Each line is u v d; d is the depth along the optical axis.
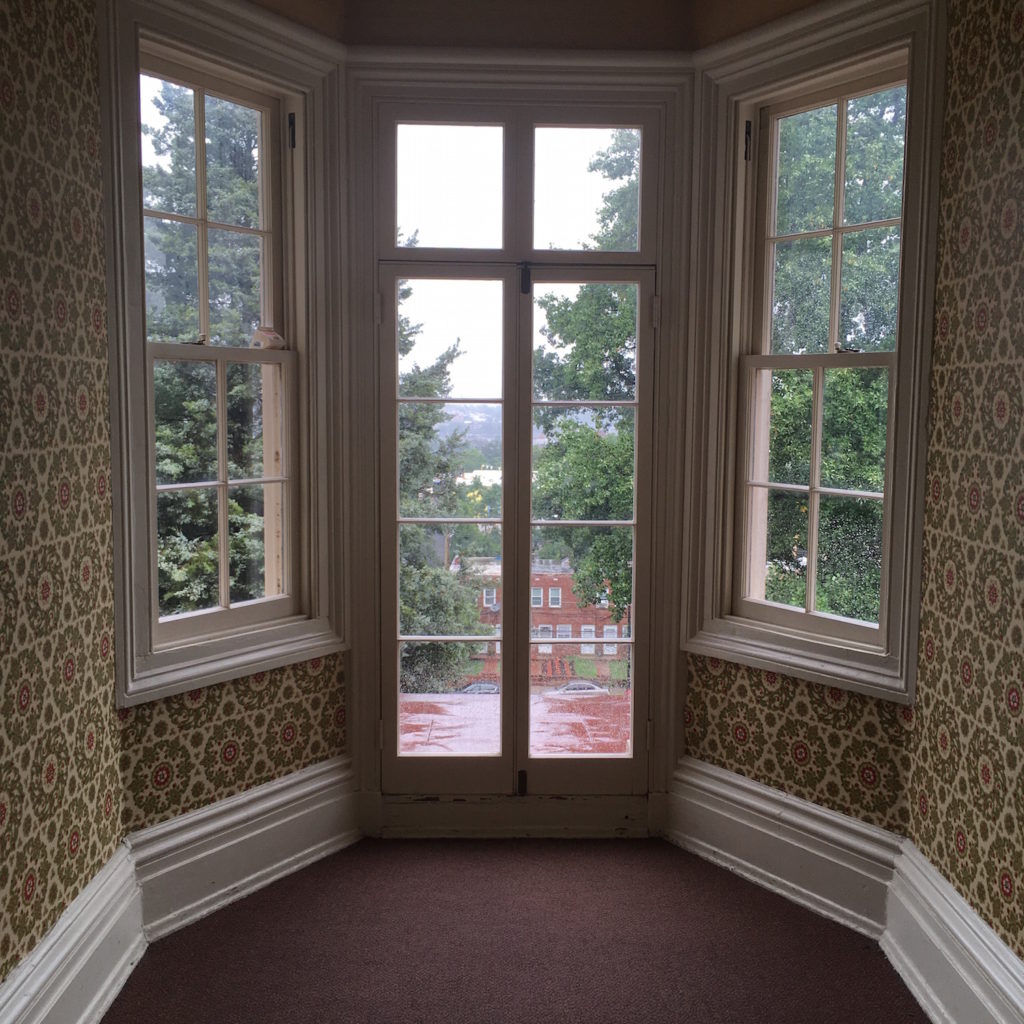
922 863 2.88
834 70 3.12
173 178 3.09
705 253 3.52
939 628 2.80
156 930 3.05
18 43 2.28
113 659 2.86
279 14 3.23
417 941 3.05
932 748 2.84
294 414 3.54
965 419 2.65
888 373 3.07
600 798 3.79
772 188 3.46
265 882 3.40
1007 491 2.43
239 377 3.33
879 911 3.07
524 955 2.98
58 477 2.49
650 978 2.86
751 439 3.55
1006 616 2.44
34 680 2.37
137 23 2.84
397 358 3.66
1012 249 2.42
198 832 3.17
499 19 3.52
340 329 3.55
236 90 3.27
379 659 3.75
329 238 3.50
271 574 3.54
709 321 3.54
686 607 3.67
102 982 2.69
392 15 3.51
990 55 2.52
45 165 2.41
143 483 2.95
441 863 3.59
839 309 3.24
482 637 3.78
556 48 3.51
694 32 3.52
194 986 2.80
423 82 3.55
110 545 2.82
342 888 3.39
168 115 3.05
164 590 3.15
